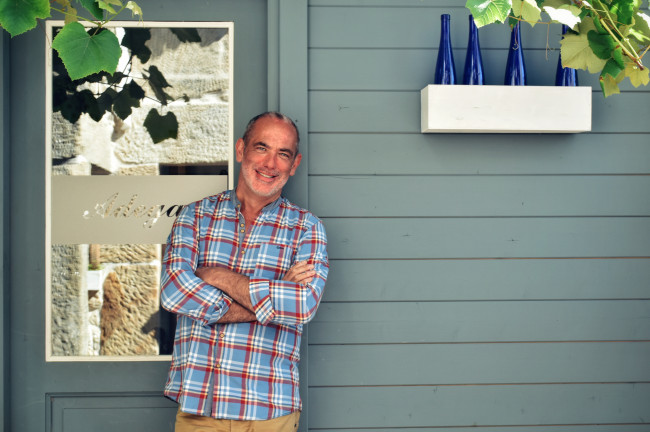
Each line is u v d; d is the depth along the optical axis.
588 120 1.99
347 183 2.11
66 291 2.11
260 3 2.16
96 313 2.12
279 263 1.81
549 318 2.15
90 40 1.30
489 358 2.13
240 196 1.89
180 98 2.14
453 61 2.06
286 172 1.84
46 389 2.10
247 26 2.15
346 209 2.11
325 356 2.10
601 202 2.16
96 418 2.11
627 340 2.16
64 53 1.28
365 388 2.11
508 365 2.14
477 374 2.13
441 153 2.13
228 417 1.68
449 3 2.13
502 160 2.14
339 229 2.11
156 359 2.12
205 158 2.14
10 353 2.09
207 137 2.14
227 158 2.14
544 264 2.15
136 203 2.13
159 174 2.13
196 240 1.82
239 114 2.15
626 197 2.17
